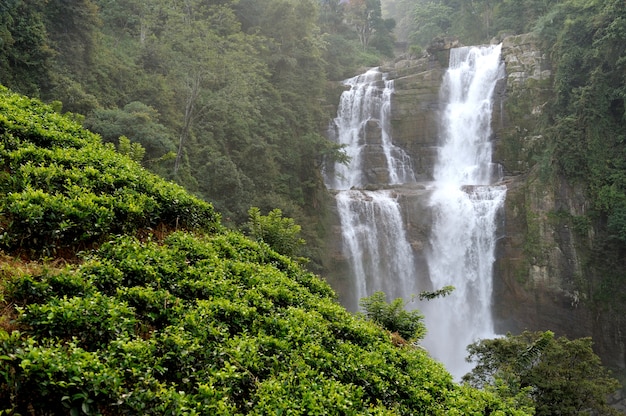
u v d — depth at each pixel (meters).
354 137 42.12
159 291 6.05
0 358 3.66
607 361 28.94
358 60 55.31
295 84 37.97
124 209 7.73
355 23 67.00
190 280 6.78
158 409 4.11
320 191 32.53
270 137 32.00
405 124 42.22
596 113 31.89
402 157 41.47
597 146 31.75
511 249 31.80
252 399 5.00
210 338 5.63
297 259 13.98
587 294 29.62
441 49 45.69
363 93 43.75
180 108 29.11
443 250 32.72
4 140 8.14
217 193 25.28
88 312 4.86
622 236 28.83
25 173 7.10
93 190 7.91
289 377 5.37
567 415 15.08
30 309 4.65
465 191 34.34
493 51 43.09
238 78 26.47
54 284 5.35
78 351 4.14
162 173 21.38
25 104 10.62
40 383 3.73
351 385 5.89
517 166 37.78
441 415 6.72
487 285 32.03
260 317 6.66
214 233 10.34
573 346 16.67
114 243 6.99
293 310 7.36
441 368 8.69
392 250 32.47
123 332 4.95
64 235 6.55
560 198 31.70
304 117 37.12
